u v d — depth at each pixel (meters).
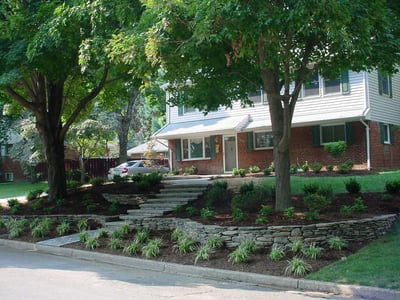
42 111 18.67
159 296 7.59
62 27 12.32
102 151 32.53
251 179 18.92
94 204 17.41
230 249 10.70
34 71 15.90
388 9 11.02
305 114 24.42
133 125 40.16
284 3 8.87
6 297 7.41
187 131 27.72
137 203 16.95
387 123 24.53
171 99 16.28
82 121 27.28
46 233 14.80
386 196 13.14
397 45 10.66
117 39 10.70
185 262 10.21
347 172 20.31
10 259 11.71
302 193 14.71
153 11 9.82
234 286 8.50
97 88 18.08
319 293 7.86
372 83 23.25
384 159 23.95
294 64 12.88
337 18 8.46
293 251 9.88
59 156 19.12
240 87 14.67
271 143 26.03
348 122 23.16
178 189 17.02
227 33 8.82
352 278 7.99
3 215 17.62
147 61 10.42
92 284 8.53
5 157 41.66
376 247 9.89
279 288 8.31
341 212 11.43
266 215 11.61
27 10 14.37
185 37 10.42
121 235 13.03
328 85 23.77
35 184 35.34
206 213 12.45
